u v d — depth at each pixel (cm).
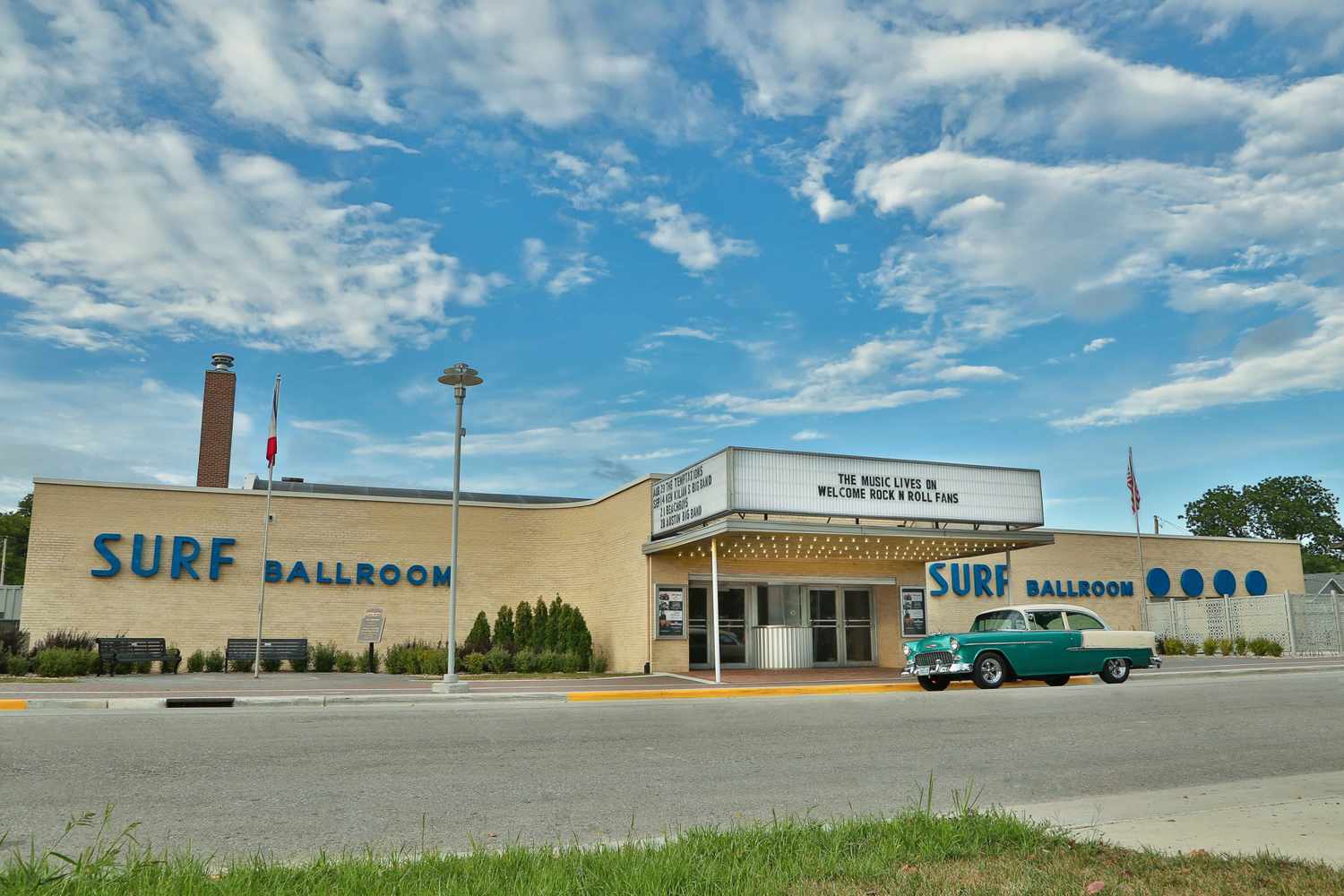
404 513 2983
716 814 813
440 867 587
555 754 1113
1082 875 576
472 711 1555
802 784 948
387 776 965
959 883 557
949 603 3447
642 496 2700
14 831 724
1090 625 2197
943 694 1939
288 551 2845
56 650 2281
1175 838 696
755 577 2778
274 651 2619
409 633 2931
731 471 2259
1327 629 3497
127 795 859
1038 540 2600
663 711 1591
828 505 2359
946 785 952
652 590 2602
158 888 527
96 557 2664
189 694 1744
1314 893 537
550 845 664
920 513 2470
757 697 1939
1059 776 1004
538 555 3089
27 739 1152
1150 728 1359
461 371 2052
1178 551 3919
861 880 567
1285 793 898
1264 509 7388
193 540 2753
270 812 806
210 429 3566
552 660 2595
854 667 2873
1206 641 3575
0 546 7138
